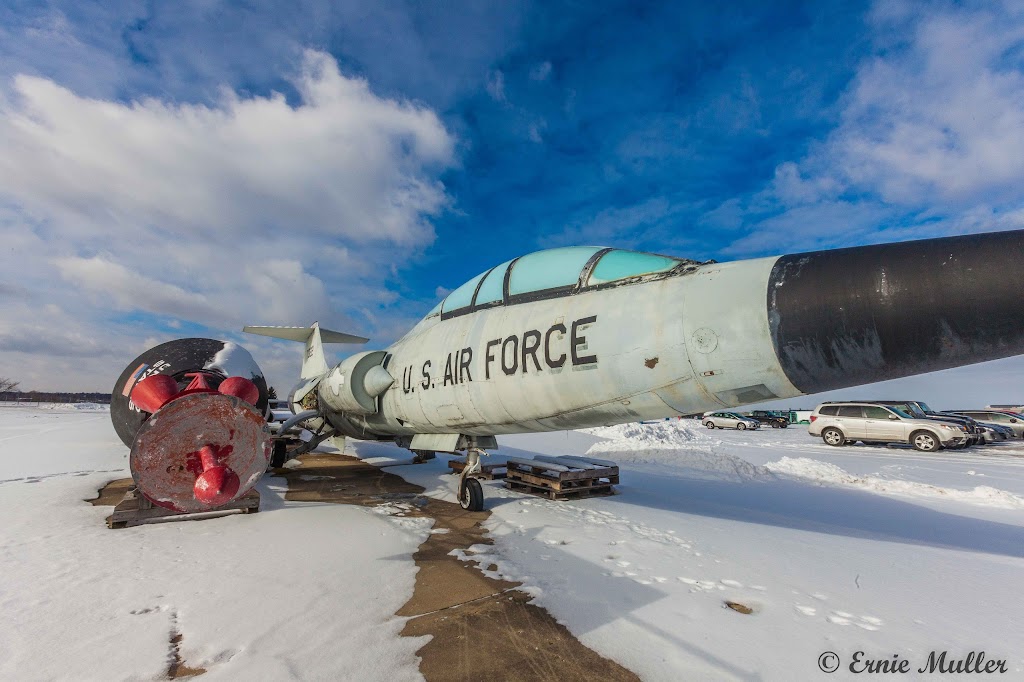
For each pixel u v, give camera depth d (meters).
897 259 3.09
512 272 5.44
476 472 6.29
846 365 3.20
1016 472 11.45
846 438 18.31
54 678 2.29
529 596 3.38
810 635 2.89
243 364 7.53
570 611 3.15
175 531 4.95
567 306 4.62
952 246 2.96
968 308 2.76
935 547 5.03
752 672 2.45
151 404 3.38
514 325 4.97
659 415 4.23
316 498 7.05
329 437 10.14
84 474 8.61
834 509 7.12
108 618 2.93
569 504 6.73
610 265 4.64
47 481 7.86
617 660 2.56
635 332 3.98
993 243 2.82
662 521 5.75
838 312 3.13
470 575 3.78
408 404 6.46
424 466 11.22
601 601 3.31
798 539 5.10
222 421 3.26
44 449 12.22
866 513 6.89
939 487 8.88
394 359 7.11
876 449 17.25
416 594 3.39
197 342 7.46
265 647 2.60
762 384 3.52
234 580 3.57
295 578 3.63
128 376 6.81
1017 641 2.88
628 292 4.29
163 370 6.68
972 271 2.77
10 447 12.64
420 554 4.28
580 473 7.12
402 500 6.95
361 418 8.16
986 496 8.19
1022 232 2.82
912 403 19.12
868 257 3.23
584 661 2.54
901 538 5.42
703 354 3.62
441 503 6.74
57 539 4.58
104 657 2.48
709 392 3.75
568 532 5.11
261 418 3.39
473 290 5.96
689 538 4.97
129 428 6.71
